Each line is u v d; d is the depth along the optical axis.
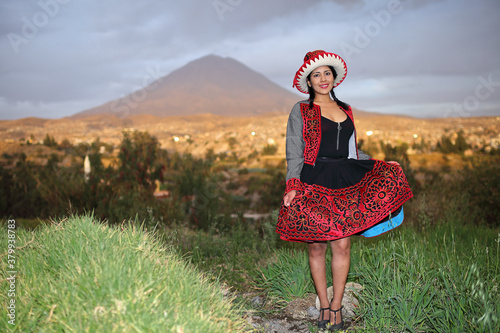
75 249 2.47
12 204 11.70
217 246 4.68
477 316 2.34
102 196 8.86
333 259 2.80
